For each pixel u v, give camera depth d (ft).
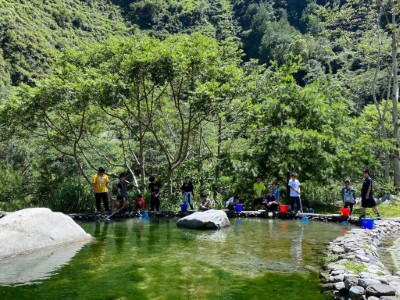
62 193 47.50
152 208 47.11
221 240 28.63
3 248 22.95
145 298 15.81
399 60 72.28
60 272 19.56
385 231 32.68
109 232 32.53
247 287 17.31
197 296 16.10
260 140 54.03
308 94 52.01
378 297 14.71
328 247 25.50
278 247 25.95
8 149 77.36
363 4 73.10
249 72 66.13
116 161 72.28
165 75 45.21
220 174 55.62
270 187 52.21
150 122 52.49
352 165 52.08
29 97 46.62
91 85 44.78
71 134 59.72
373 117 79.97
